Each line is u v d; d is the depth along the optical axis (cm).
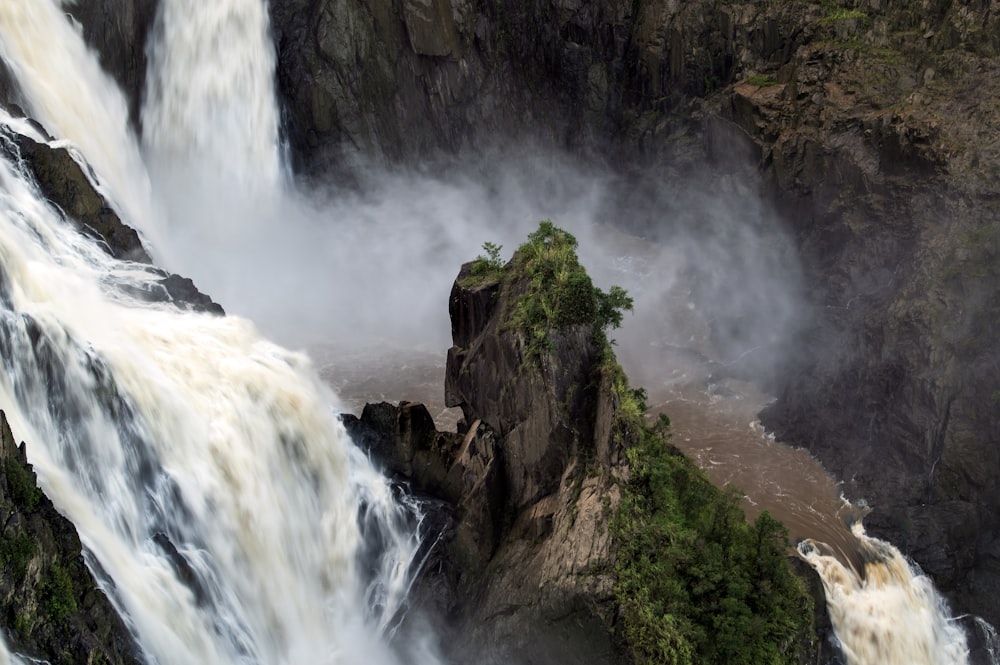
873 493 5659
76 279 4456
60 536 3434
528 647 4456
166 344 4553
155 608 3784
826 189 6669
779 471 5884
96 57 6388
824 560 5175
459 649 4625
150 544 3981
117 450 4081
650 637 4184
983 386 5512
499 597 4600
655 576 4266
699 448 6069
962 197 5984
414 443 5072
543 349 4738
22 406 3906
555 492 4762
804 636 4475
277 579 4472
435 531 4878
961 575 5266
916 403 5656
